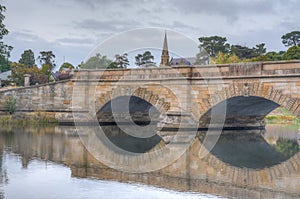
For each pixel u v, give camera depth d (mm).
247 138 47000
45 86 59875
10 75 110250
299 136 50000
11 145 35812
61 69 123250
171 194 20594
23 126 55312
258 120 57750
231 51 109188
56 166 27000
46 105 59969
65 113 58875
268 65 41188
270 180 24500
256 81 42094
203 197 20156
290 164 30516
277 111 77375
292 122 75688
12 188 21203
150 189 21531
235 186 22656
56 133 46875
